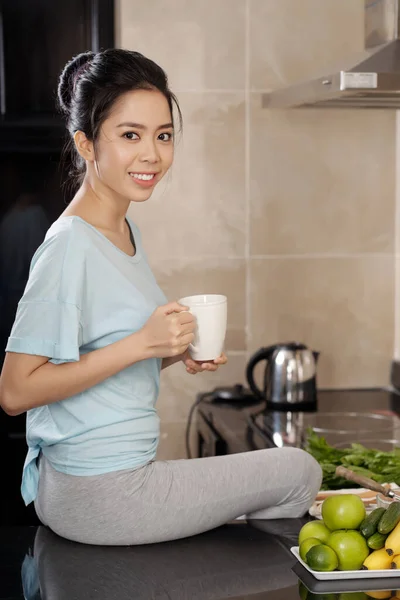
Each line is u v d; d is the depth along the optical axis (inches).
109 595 62.9
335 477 85.6
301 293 131.5
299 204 130.0
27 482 74.6
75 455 69.7
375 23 109.7
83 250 69.2
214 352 73.5
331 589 61.8
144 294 72.0
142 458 70.9
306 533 66.6
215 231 128.8
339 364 134.0
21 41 130.0
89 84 71.5
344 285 132.3
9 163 134.2
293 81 127.6
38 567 67.7
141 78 70.8
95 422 69.6
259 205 129.1
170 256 128.5
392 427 110.4
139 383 71.9
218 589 63.3
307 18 126.9
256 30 126.4
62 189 134.8
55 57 130.6
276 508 76.5
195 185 127.8
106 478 69.6
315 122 128.9
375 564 63.9
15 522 134.3
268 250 130.0
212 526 72.7
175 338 67.2
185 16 125.3
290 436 104.9
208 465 72.6
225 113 127.2
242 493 72.5
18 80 130.4
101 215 74.3
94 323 69.9
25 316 67.3
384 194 131.6
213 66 126.3
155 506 69.7
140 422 71.2
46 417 71.8
